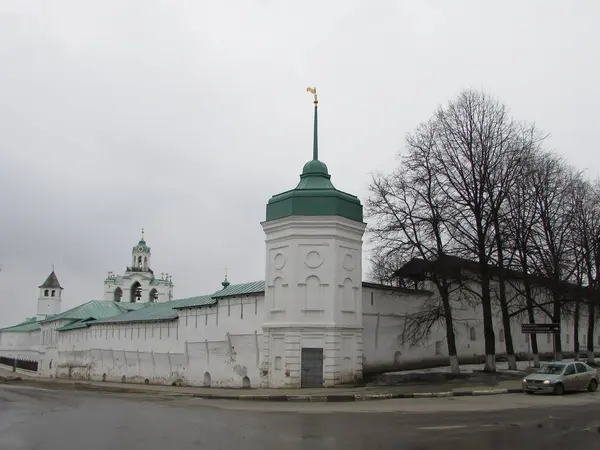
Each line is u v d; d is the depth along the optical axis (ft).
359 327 108.78
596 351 217.36
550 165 132.67
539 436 44.91
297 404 74.79
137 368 171.94
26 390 121.19
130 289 321.11
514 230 118.11
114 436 45.37
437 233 115.55
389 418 56.18
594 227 142.20
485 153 114.73
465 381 101.71
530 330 108.68
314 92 123.24
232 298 133.08
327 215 106.42
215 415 60.03
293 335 103.86
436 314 120.16
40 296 381.81
